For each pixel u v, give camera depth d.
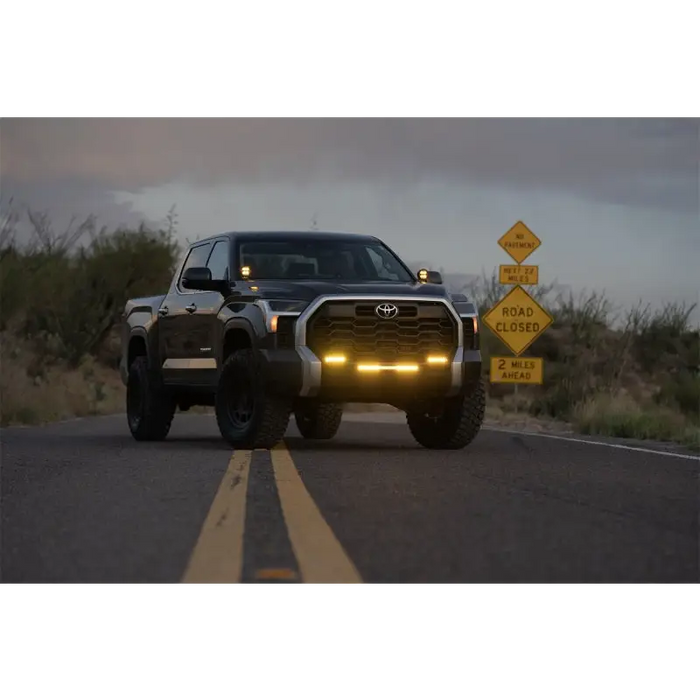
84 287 55.91
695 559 9.21
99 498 12.72
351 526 10.70
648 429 26.53
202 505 12.14
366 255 21.36
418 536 10.16
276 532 10.31
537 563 9.01
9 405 31.66
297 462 16.94
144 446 20.69
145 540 9.99
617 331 54.88
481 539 10.03
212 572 8.59
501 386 54.03
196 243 23.17
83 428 28.58
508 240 35.47
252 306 19.22
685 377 43.25
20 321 50.66
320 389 18.56
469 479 14.71
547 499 12.73
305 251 21.09
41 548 9.62
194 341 21.39
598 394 34.91
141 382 22.91
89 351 56.47
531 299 35.56
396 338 18.78
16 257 54.22
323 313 18.61
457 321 19.20
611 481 14.69
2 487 13.75
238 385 19.52
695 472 15.95
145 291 58.09
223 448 20.05
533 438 23.78
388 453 18.94
